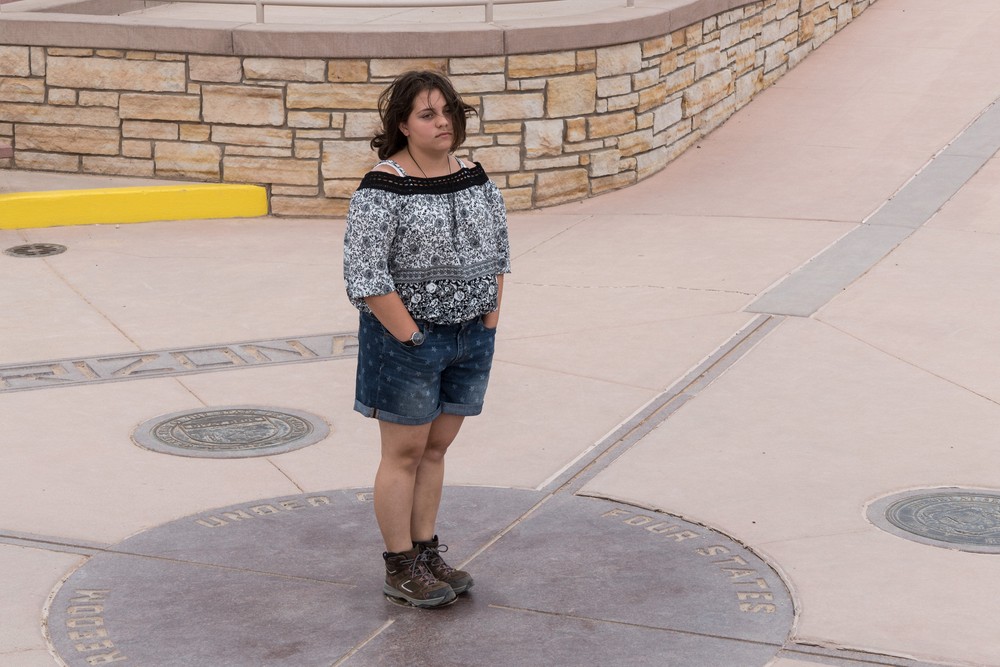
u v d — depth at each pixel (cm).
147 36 1220
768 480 643
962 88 1521
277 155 1225
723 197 1243
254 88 1212
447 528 591
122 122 1253
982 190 1212
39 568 548
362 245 483
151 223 1199
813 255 1052
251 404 755
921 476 647
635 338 868
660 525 593
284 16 1517
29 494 627
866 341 852
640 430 712
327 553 566
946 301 929
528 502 619
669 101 1343
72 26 1235
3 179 1252
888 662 473
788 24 1602
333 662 475
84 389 776
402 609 516
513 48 1209
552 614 512
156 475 652
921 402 748
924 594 526
